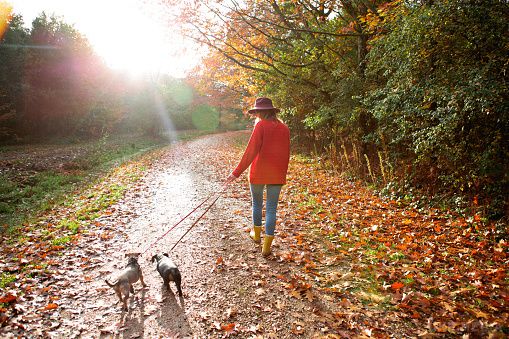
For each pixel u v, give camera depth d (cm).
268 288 362
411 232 527
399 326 292
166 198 798
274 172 413
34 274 407
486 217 551
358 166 977
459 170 625
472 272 382
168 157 1691
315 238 509
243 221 602
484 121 564
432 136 614
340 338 278
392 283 366
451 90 577
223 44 1179
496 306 314
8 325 302
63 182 1061
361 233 525
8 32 2528
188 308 330
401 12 707
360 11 1016
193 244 495
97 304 341
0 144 2355
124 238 532
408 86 682
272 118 425
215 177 1092
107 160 1594
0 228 619
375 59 845
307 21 1245
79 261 446
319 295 346
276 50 1346
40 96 2573
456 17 555
